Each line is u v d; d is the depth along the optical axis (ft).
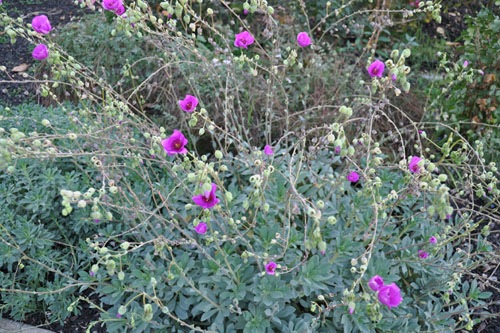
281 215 8.04
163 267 7.80
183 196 9.04
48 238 8.72
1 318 8.32
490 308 8.83
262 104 11.35
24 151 6.32
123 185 8.96
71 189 9.10
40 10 17.49
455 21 16.83
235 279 7.38
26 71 14.78
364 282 7.51
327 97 11.87
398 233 8.78
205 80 11.55
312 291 7.65
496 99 11.22
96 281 8.33
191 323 7.81
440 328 7.82
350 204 8.63
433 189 6.24
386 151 11.21
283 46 12.96
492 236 10.03
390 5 14.92
